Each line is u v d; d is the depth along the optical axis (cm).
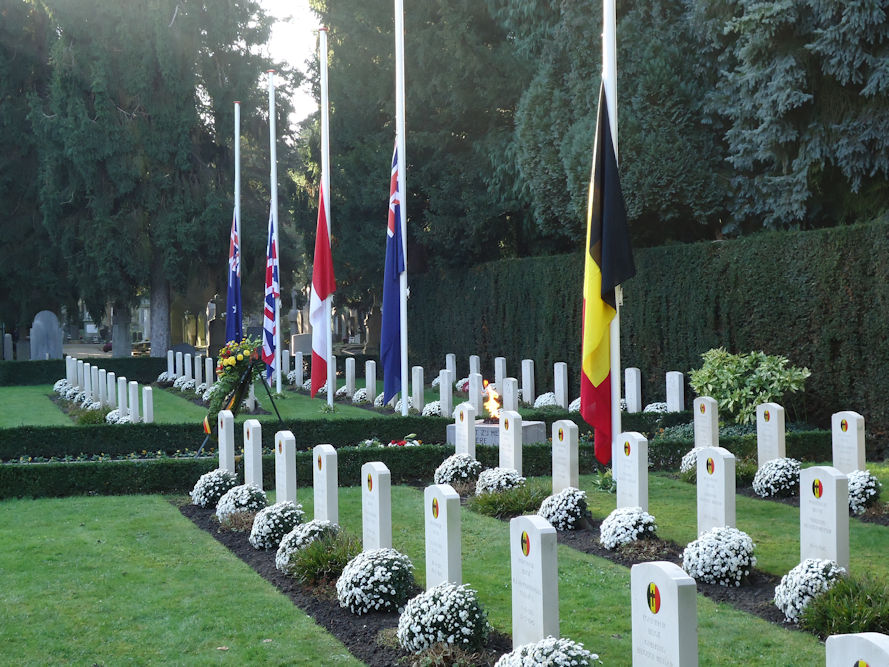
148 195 4234
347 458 1628
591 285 1391
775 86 1930
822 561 891
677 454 1719
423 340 4088
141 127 4203
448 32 3356
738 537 990
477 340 3588
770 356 2034
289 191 4503
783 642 804
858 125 1866
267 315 3033
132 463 1559
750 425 1897
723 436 1753
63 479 1528
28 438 1873
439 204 3612
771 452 1524
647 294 2508
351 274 4262
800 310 2008
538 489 1384
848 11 1762
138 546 1173
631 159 2380
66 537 1223
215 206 4241
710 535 1001
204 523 1318
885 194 1991
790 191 2041
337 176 3994
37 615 906
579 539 1189
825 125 1939
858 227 1873
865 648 476
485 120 3653
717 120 2373
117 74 4206
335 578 988
